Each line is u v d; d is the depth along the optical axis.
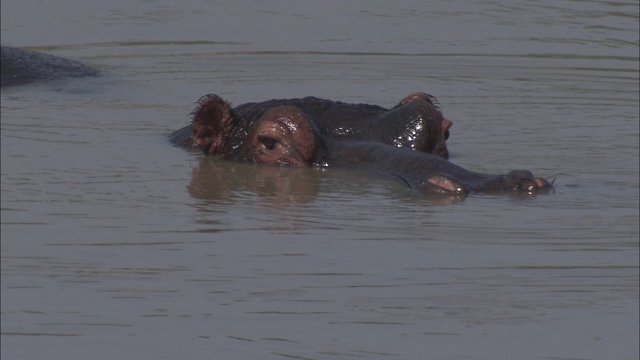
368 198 36.16
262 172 39.72
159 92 55.78
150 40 69.75
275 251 30.70
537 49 67.75
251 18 76.62
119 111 50.91
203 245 31.06
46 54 61.75
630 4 81.25
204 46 68.25
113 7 79.69
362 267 29.48
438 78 59.88
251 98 54.72
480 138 46.25
